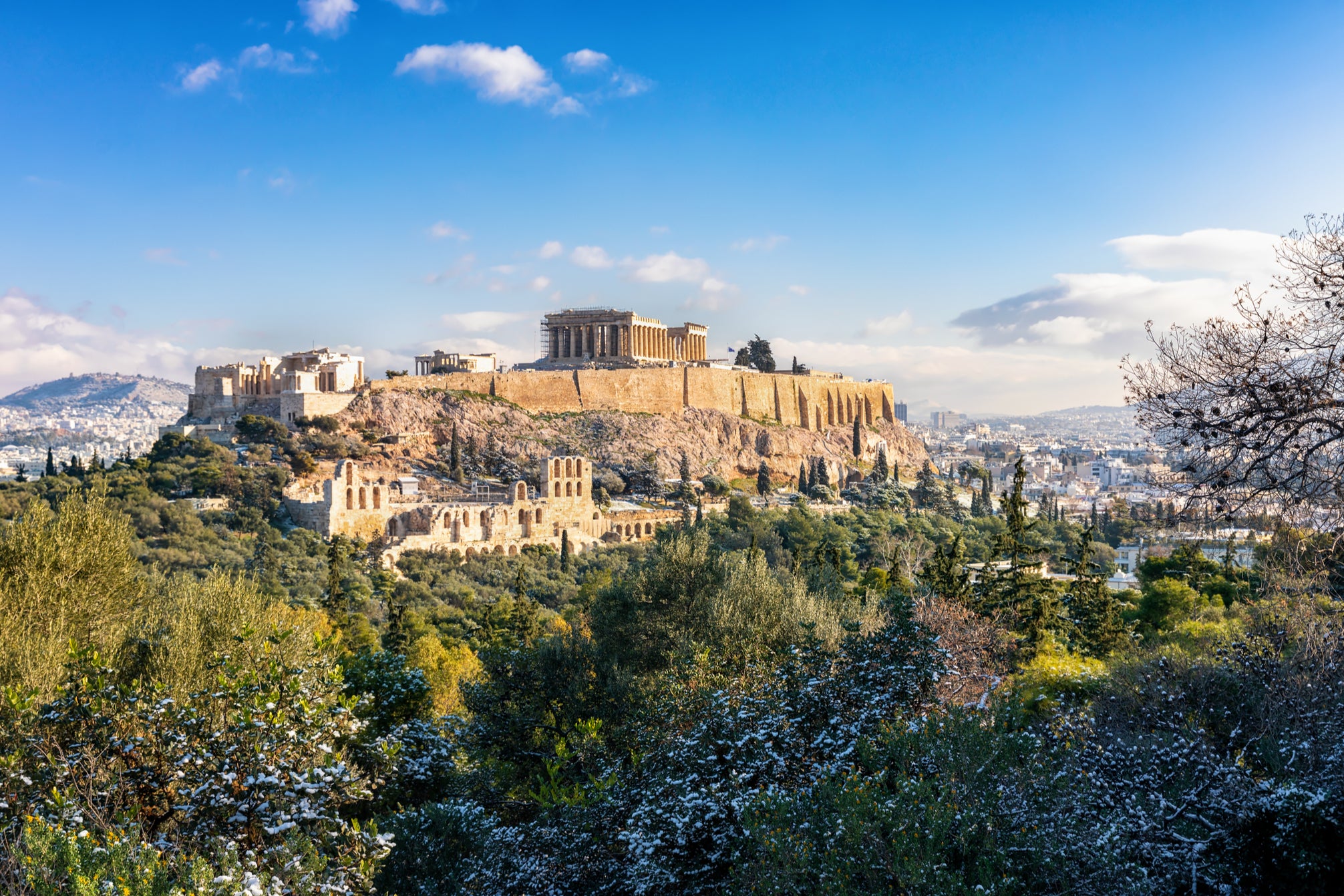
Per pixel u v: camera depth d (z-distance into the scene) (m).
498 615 74.19
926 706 23.30
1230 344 21.75
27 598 32.34
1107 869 15.95
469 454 162.62
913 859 15.02
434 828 21.23
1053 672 32.53
